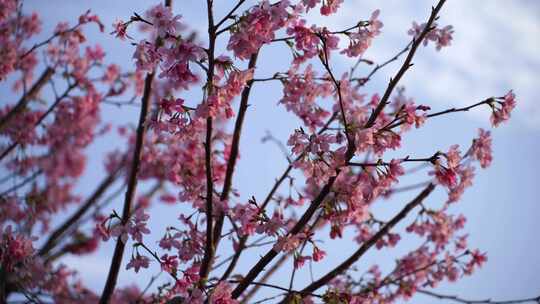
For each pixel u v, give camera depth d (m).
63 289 8.18
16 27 7.77
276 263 6.57
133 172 5.79
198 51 4.82
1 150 8.51
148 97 6.07
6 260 6.33
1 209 7.88
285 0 4.87
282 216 5.97
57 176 9.73
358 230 7.08
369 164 5.04
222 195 5.80
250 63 5.70
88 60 8.57
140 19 4.87
